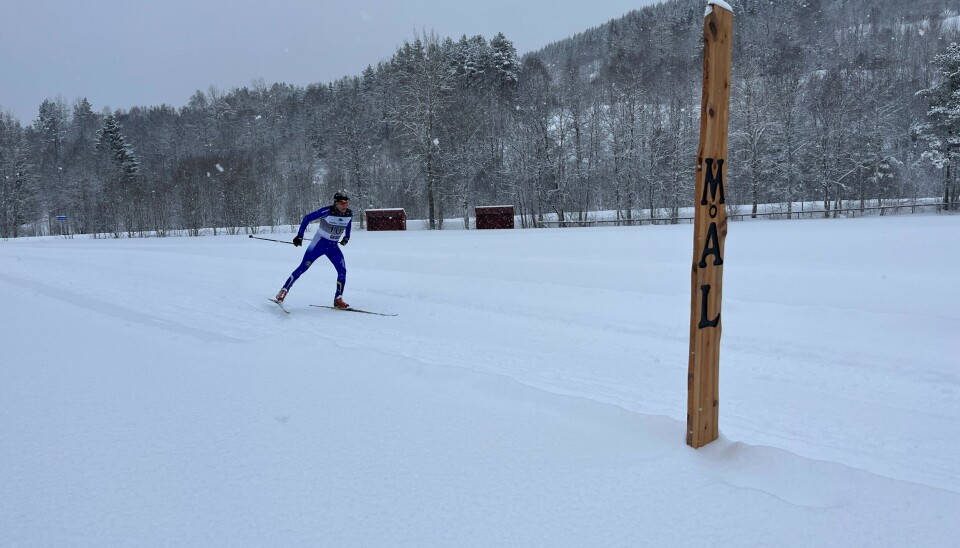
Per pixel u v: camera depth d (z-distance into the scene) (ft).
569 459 9.49
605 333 23.56
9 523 7.38
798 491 8.63
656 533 7.26
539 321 25.80
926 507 7.94
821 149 153.79
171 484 8.52
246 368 15.19
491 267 44.45
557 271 41.24
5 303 25.46
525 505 7.95
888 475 10.82
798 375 18.34
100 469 9.00
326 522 7.47
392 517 7.61
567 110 166.40
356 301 31.07
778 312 25.94
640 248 59.36
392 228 137.49
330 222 27.45
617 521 7.54
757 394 16.48
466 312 27.86
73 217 224.53
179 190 185.57
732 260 45.24
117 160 237.66
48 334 19.13
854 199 160.15
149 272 41.45
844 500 8.21
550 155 153.38
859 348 20.81
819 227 82.53
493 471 9.03
